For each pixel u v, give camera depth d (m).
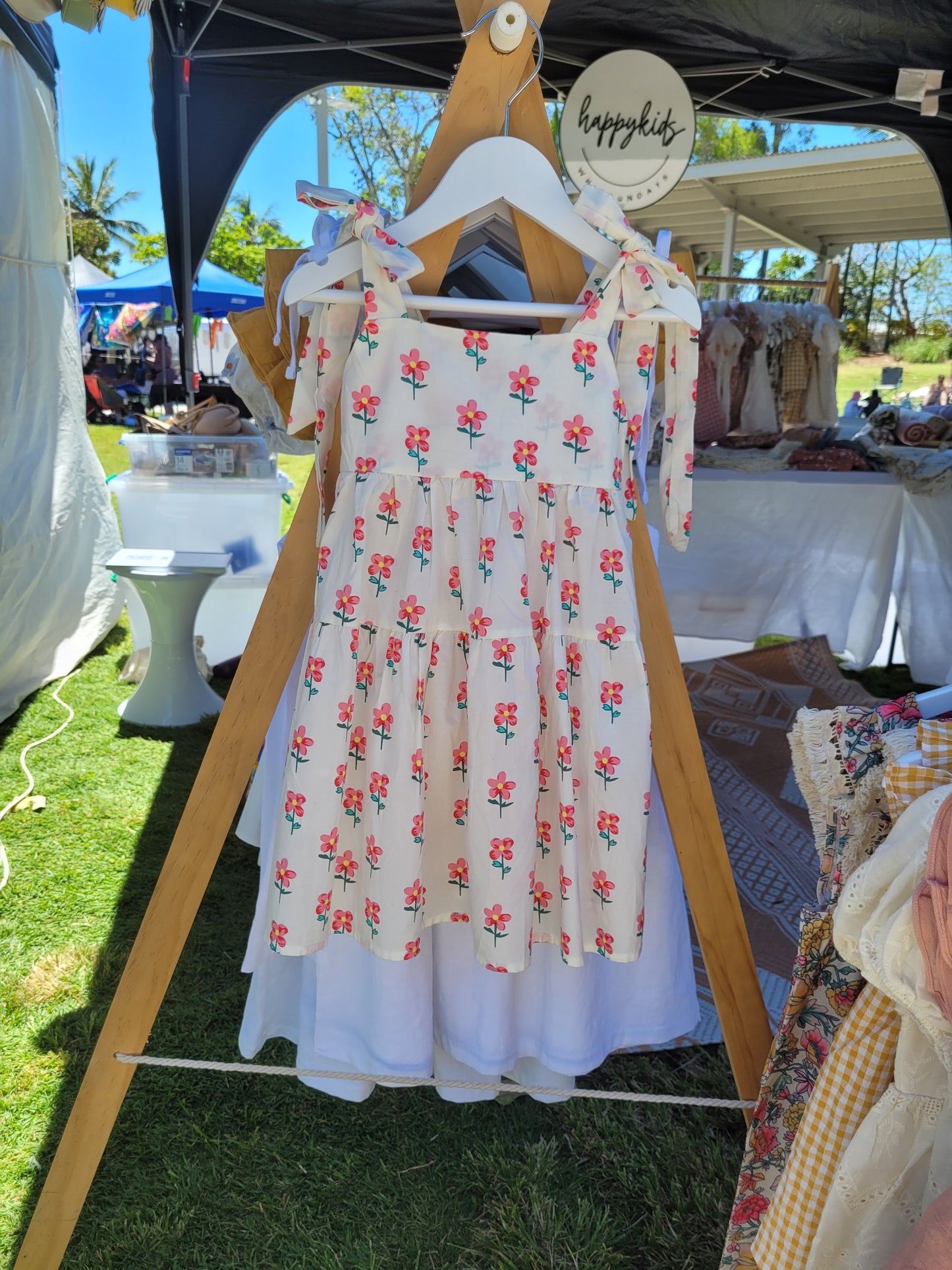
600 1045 1.49
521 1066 1.65
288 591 1.29
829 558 4.49
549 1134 1.72
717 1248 1.48
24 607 3.67
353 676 1.21
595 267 1.18
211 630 4.34
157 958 1.32
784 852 2.80
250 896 2.53
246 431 4.20
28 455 3.65
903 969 0.95
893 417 4.36
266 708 1.30
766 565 4.46
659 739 1.34
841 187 6.33
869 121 3.87
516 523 1.19
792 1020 1.24
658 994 1.54
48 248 3.75
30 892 2.46
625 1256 1.47
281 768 1.53
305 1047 1.58
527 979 1.48
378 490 1.18
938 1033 0.95
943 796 0.97
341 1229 1.51
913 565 4.42
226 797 1.30
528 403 1.17
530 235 1.18
